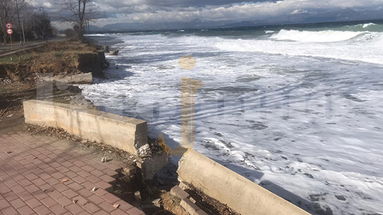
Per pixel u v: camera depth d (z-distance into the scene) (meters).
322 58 21.67
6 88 11.29
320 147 7.62
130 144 5.23
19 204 3.95
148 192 4.87
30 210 3.82
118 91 13.59
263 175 6.28
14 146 5.80
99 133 5.68
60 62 15.73
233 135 8.39
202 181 4.60
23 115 7.77
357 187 5.85
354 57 20.92
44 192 4.22
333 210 5.20
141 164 5.00
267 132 8.61
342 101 11.26
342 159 6.97
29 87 11.56
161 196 4.70
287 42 36.62
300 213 3.41
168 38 69.88
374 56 20.75
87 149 5.60
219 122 9.42
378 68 16.88
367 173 6.35
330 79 14.80
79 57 16.56
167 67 21.28
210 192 4.49
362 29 39.88
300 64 19.58
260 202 3.84
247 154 7.25
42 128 6.66
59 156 5.34
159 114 10.14
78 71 15.75
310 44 31.89
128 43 54.12
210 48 35.00
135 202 4.45
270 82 14.73
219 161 6.87
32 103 6.74
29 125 6.91
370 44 27.77
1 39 42.88
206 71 18.42
